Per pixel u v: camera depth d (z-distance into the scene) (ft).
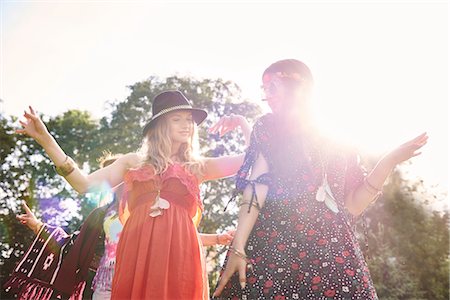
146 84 83.25
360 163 10.07
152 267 10.76
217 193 72.59
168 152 12.41
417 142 9.31
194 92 81.20
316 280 8.63
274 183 9.23
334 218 9.09
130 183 12.05
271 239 8.90
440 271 91.15
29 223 15.84
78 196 71.31
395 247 91.04
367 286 8.66
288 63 10.18
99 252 15.56
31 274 14.99
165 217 11.43
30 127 11.28
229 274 8.54
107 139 81.87
